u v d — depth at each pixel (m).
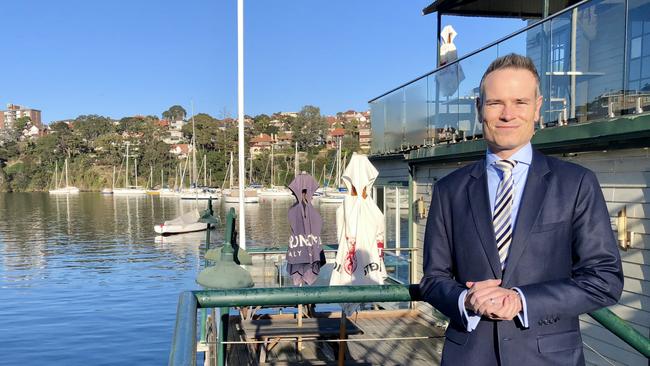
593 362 5.26
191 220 49.31
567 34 5.53
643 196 4.74
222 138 130.88
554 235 1.69
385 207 10.84
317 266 7.37
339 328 6.38
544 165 1.79
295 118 165.62
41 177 138.00
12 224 58.84
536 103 1.85
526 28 6.08
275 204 85.81
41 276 29.61
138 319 20.89
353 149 116.81
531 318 1.58
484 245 1.75
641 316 4.76
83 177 135.62
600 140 4.98
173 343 1.38
